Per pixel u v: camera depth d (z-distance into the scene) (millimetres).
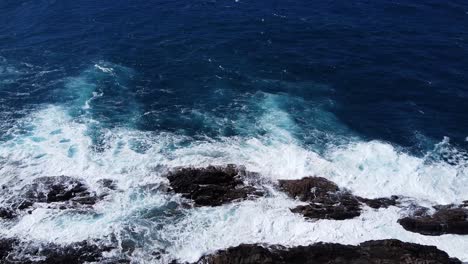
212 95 64312
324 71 69625
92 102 62125
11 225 43812
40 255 41062
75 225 43938
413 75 68312
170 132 56969
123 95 63812
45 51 73500
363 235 43625
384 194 48094
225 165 50406
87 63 70625
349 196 47438
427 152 54656
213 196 46969
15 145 53531
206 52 74000
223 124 58594
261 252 40875
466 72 68688
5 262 40375
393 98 64062
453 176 50969
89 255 41188
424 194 48406
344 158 53000
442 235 44094
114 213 45281
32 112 59844
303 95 64688
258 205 46344
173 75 68375
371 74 68750
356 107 62531
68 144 53969
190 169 49781
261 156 52688
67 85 65438
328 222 44750
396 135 57375
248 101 63219
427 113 61125
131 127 57656
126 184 48281
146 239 42938
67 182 48188
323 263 40531
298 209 45750
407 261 40125
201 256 41438
